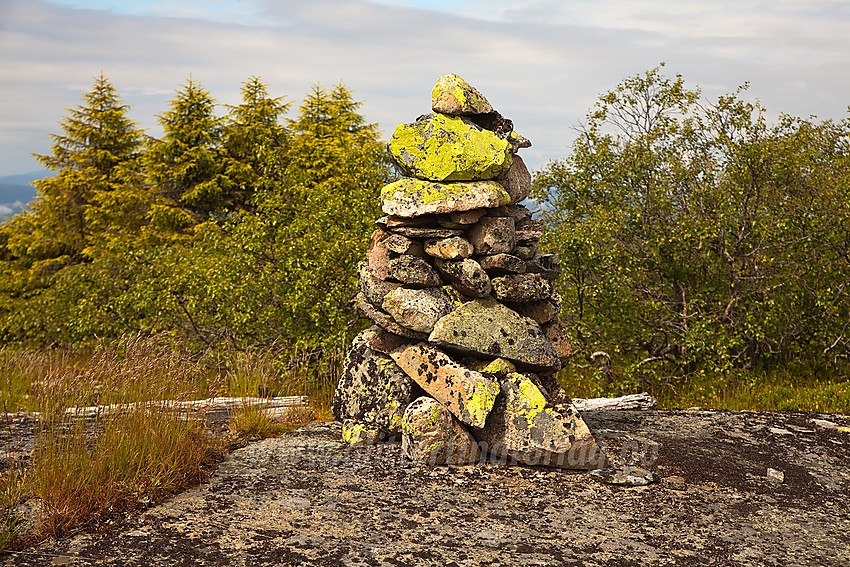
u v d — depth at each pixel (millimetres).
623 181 12125
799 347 11586
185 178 24203
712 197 11492
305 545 4453
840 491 5926
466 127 6648
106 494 4930
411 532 4727
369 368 6777
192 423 6402
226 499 5199
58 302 15172
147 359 7566
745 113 11641
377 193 11617
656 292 11445
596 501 5434
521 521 4996
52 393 7184
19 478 5270
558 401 6332
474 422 5988
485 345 6250
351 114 25953
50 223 25109
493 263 6488
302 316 11055
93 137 26234
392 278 6574
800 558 4613
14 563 4070
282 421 7613
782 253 11172
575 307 11469
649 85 12438
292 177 12352
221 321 11531
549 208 12688
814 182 11578
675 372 11594
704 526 5062
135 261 14312
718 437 7230
